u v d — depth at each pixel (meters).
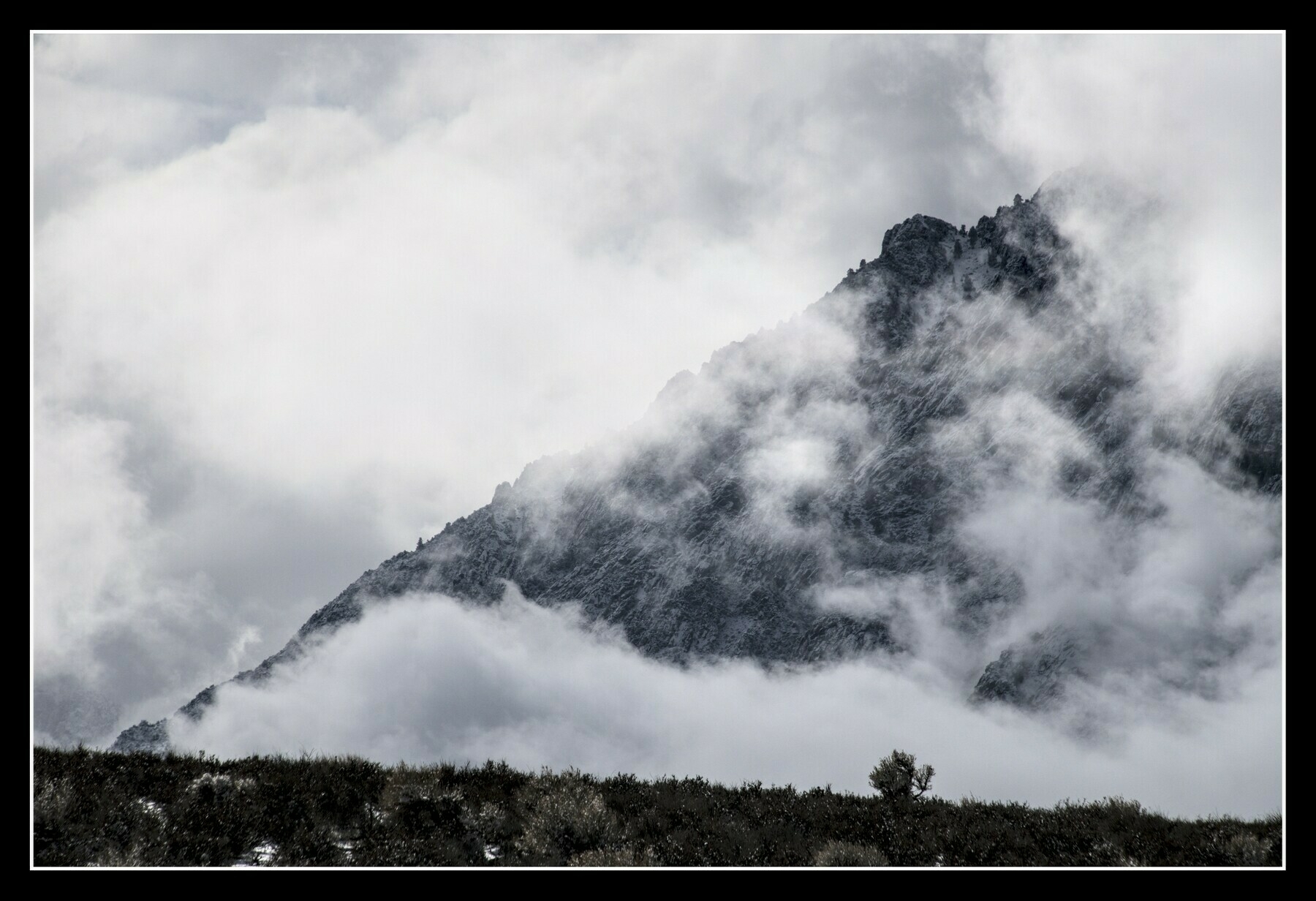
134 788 14.17
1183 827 16.67
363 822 14.16
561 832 14.64
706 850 14.32
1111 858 14.17
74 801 12.29
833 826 16.36
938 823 16.84
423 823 14.36
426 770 17.77
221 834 12.69
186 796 14.03
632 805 16.91
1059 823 17.09
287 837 13.11
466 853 13.48
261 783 15.45
